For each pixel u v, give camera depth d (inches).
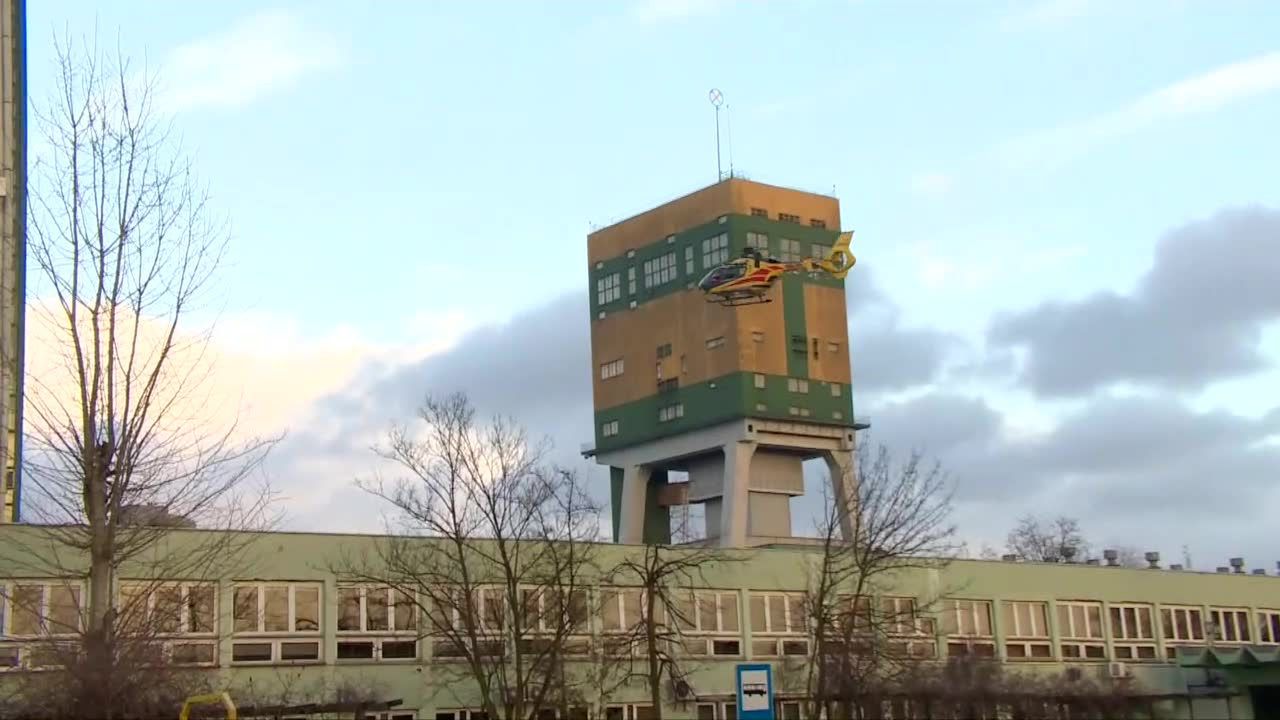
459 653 1761.8
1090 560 4810.5
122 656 1171.3
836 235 4532.5
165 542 1579.7
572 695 1823.3
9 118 1694.1
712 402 4261.8
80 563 1530.5
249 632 1667.1
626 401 4566.9
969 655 2108.8
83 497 1133.1
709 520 4384.8
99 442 1136.2
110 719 1133.7
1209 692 2433.6
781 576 2137.1
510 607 1740.9
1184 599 2593.5
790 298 4367.6
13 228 1582.2
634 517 4473.4
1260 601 2714.1
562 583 1800.0
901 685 1956.2
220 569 1619.1
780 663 2068.2
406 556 1760.6
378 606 1774.1
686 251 4473.4
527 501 1772.9
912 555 2042.3
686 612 2033.7
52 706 1182.3
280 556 1707.7
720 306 4323.3
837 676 1849.2
